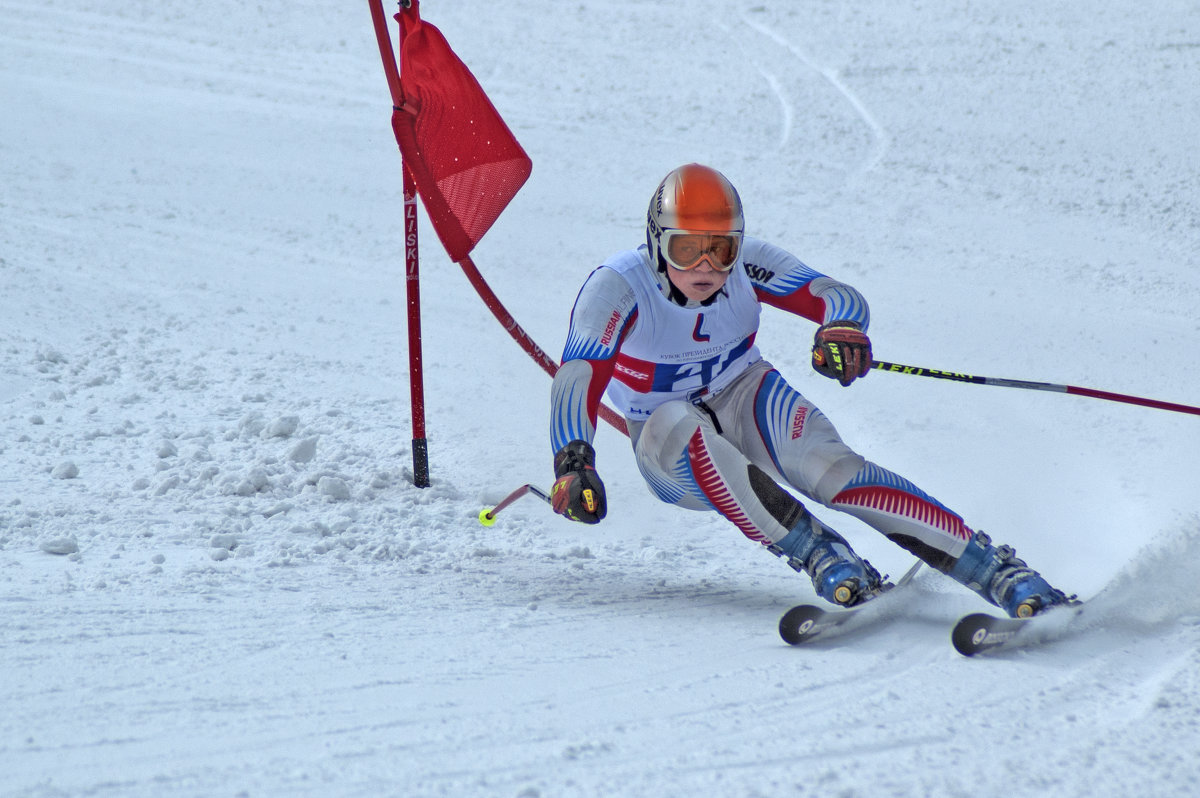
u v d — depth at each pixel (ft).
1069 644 38.06
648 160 168.66
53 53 225.15
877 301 110.32
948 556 40.45
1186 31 221.66
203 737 29.84
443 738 30.09
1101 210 143.95
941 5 247.09
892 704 32.78
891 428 75.05
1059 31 227.20
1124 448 70.13
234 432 69.97
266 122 184.34
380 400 78.89
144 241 124.36
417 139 56.34
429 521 55.57
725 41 236.02
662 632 40.32
